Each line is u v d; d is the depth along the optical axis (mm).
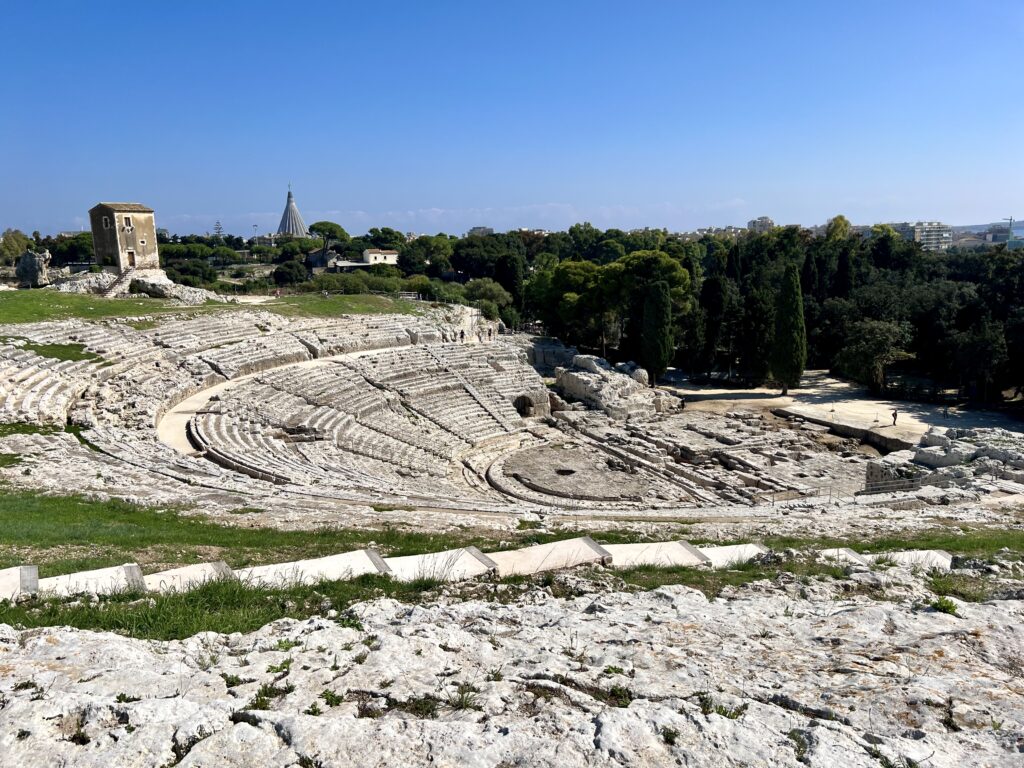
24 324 50188
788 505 33906
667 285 72438
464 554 15633
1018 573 16562
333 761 6160
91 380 43812
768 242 135375
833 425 57125
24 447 29688
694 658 9328
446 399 61812
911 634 10672
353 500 26703
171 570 13531
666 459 50562
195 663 8617
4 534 16078
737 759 6547
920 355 76000
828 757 6520
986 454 37719
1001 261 92125
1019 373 61688
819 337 81250
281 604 12188
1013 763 6629
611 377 67812
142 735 6367
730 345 78062
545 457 52656
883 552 18578
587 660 9195
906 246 115375
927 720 7445
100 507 20938
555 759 6301
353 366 61750
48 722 6535
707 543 20297
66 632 9289
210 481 27625
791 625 11094
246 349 59031
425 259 174000
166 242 185625
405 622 10852
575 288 87562
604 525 23766
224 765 6074
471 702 7504
